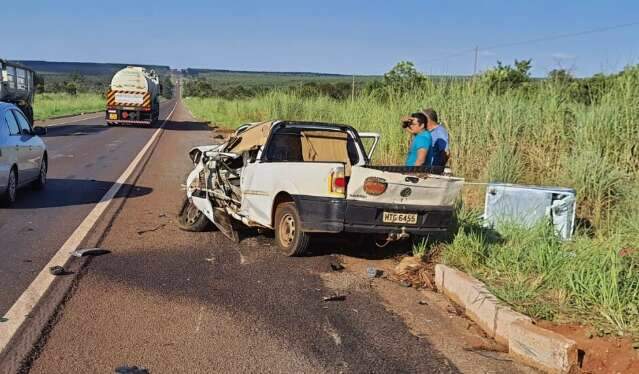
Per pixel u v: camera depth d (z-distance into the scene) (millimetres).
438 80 13000
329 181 6840
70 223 8719
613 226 7758
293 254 7316
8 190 9734
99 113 51719
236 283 6293
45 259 6824
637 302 5094
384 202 6898
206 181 8398
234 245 7875
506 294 5480
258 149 8164
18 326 4883
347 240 8062
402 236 7086
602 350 4539
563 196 7656
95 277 6246
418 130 8164
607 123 9484
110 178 13586
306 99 25781
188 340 4793
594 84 10555
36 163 11258
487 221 7906
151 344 4684
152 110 35562
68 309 5312
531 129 10703
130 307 5438
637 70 9930
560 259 6168
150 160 17578
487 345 4996
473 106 11430
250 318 5320
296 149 8148
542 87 11164
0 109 10031
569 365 4410
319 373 4340
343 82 29734
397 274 6840
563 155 9852
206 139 26547
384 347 4840
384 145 13633
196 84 134750
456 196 7219
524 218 7699
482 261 6676
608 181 8703
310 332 5066
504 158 10148
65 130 29625
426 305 5891
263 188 7668
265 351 4656
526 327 4727
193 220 8641
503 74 13148
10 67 23016
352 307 5730
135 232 8344
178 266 6809
